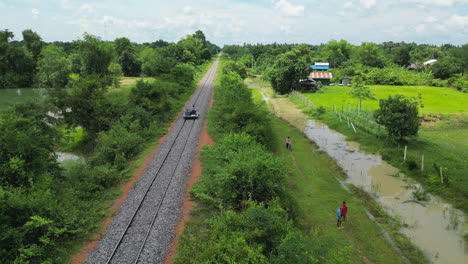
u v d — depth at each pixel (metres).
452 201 24.06
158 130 38.19
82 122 36.28
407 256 17.77
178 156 29.97
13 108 27.89
